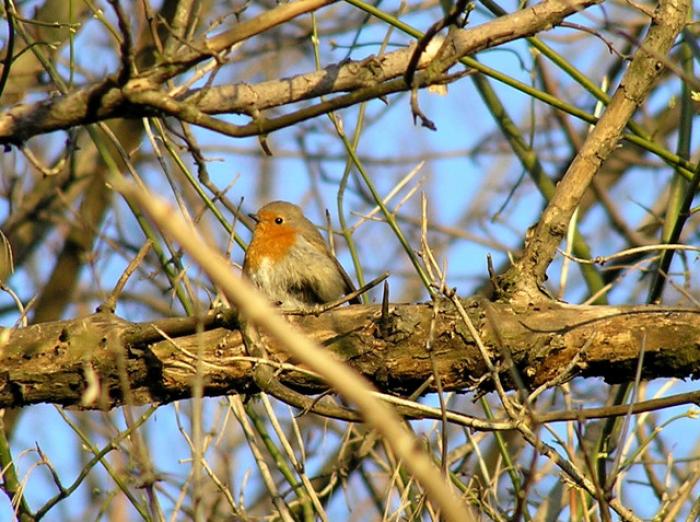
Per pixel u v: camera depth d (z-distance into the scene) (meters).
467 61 9.53
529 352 8.14
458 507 3.71
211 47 6.65
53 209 14.32
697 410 8.67
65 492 8.90
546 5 7.40
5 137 6.95
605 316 8.16
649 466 10.70
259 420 10.55
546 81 14.41
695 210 9.36
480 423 7.48
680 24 8.81
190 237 3.50
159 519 6.71
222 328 8.08
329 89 7.55
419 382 8.33
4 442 9.02
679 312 8.11
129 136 14.01
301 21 16.23
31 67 13.29
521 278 8.41
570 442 8.95
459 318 8.21
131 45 6.49
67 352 8.20
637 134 10.54
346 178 11.25
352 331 8.31
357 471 12.05
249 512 12.16
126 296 13.29
